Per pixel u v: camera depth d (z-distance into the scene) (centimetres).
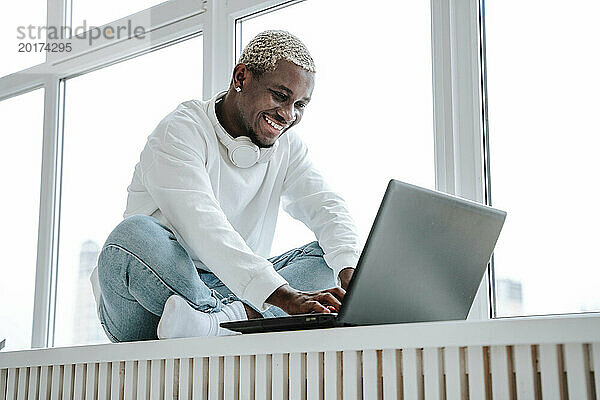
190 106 243
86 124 358
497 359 152
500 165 255
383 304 177
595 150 240
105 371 204
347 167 282
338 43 291
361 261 169
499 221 196
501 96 258
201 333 206
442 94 264
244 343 180
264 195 249
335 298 190
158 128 235
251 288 200
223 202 240
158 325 199
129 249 208
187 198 217
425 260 181
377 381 164
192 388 188
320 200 247
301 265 233
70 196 356
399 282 178
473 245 191
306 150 258
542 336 146
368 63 283
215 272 208
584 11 247
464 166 259
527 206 249
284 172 253
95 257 344
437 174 262
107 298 219
